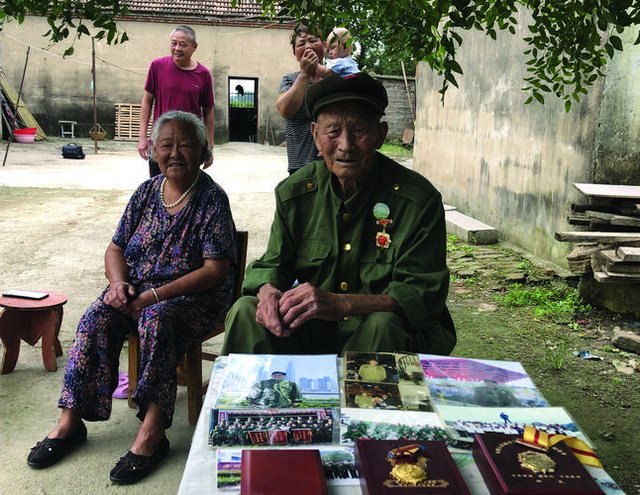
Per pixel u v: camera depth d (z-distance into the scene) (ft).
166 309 8.73
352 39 7.85
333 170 7.56
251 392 5.55
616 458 9.37
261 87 75.05
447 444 4.87
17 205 28.84
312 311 6.93
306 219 8.09
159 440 8.70
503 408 5.42
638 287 15.06
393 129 78.59
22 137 65.10
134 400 8.49
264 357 6.25
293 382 5.76
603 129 17.31
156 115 16.33
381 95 7.45
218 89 74.64
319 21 7.34
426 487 4.13
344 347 7.14
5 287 16.78
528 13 21.59
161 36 72.64
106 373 8.85
